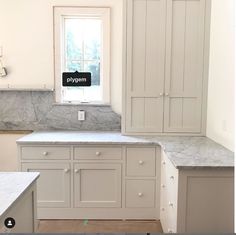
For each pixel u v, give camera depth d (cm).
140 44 344
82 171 330
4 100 391
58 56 385
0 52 385
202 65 345
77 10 378
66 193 333
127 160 327
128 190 331
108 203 334
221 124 305
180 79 348
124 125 356
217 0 318
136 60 346
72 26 391
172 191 254
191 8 339
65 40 392
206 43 342
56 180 331
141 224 327
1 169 394
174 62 346
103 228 318
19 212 175
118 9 379
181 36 343
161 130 355
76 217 336
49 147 326
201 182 229
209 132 343
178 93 349
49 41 384
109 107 391
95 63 394
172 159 246
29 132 389
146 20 341
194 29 342
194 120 353
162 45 344
